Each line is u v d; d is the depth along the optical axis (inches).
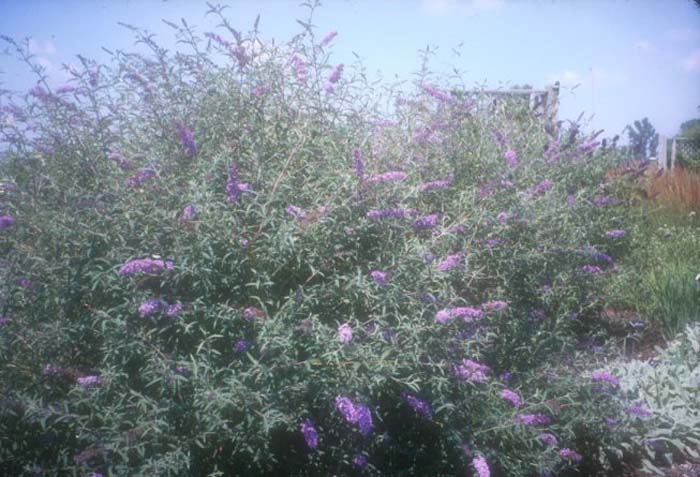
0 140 139.7
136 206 124.0
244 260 121.5
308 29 145.4
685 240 304.2
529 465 137.6
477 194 164.2
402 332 124.6
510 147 202.4
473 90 206.7
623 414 155.9
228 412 113.6
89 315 119.9
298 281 131.8
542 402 139.9
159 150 134.6
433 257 137.9
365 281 122.9
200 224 122.3
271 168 134.4
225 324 118.2
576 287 191.6
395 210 132.6
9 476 114.0
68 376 121.2
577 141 244.7
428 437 136.6
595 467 154.7
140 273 118.0
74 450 115.0
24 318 121.0
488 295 162.7
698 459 157.3
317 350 117.7
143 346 112.0
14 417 115.8
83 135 138.1
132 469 104.8
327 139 141.7
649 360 204.5
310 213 126.5
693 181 410.9
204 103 141.5
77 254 122.9
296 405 116.0
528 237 170.7
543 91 323.6
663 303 233.5
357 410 111.8
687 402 169.6
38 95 137.6
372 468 125.0
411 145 172.1
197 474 112.0
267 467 124.3
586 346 187.9
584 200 199.3
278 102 145.9
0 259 122.3
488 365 155.9
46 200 131.7
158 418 109.9
